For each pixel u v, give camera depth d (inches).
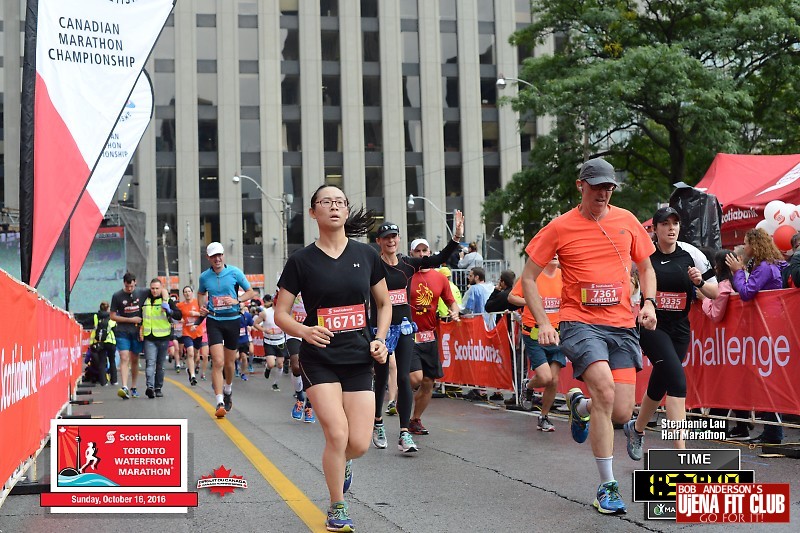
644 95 1003.9
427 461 302.2
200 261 2183.8
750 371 322.7
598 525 203.0
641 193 1178.0
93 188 499.8
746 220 574.2
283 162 2234.3
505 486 254.1
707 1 1042.1
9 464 210.7
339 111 2251.5
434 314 366.9
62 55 344.5
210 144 2208.4
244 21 2234.3
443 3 2309.3
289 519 212.5
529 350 378.6
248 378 831.1
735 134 1019.3
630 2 1122.0
